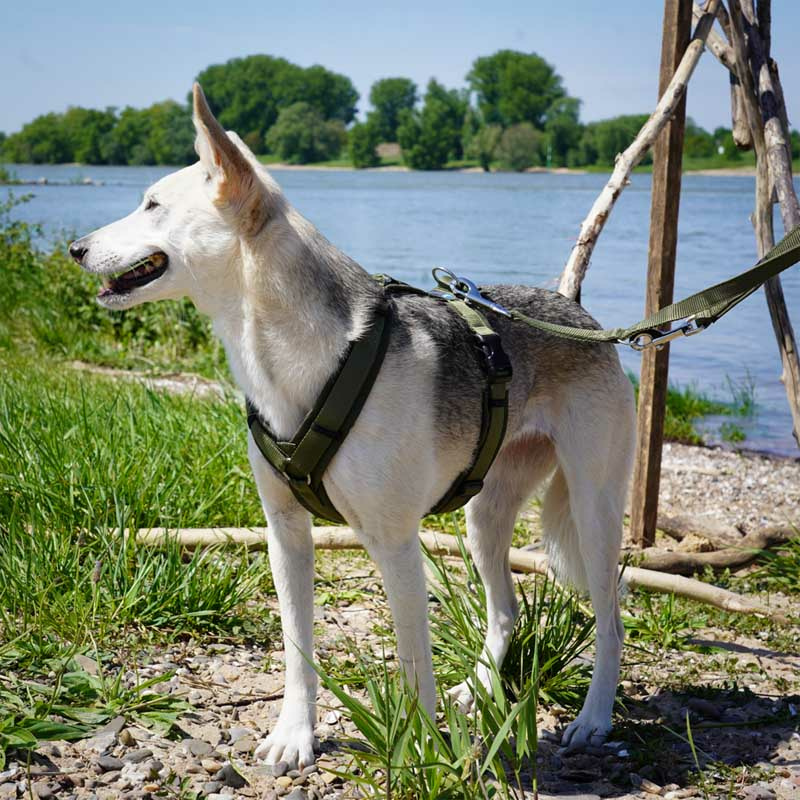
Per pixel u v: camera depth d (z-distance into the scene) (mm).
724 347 5945
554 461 1846
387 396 1515
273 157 56250
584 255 2135
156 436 2480
